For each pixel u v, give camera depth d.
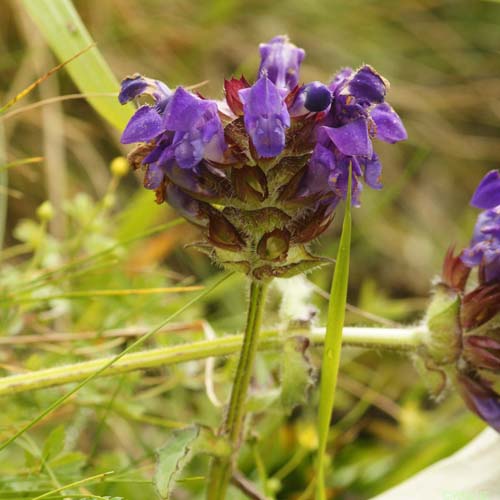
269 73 0.28
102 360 0.30
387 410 0.35
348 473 0.33
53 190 0.37
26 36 0.39
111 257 0.33
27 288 0.32
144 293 0.32
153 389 0.32
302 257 0.28
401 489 0.31
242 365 0.29
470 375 0.30
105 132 0.42
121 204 0.41
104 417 0.30
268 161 0.27
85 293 0.31
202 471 0.33
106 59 0.42
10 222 0.39
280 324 0.30
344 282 0.28
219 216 0.28
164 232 0.35
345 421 0.35
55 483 0.29
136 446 0.33
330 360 0.28
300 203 0.28
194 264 0.39
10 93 0.39
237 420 0.29
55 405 0.28
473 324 0.30
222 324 0.35
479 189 0.29
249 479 0.33
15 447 0.32
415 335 0.30
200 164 0.28
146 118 0.27
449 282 0.30
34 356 0.31
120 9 0.43
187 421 0.33
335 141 0.27
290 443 0.33
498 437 0.31
